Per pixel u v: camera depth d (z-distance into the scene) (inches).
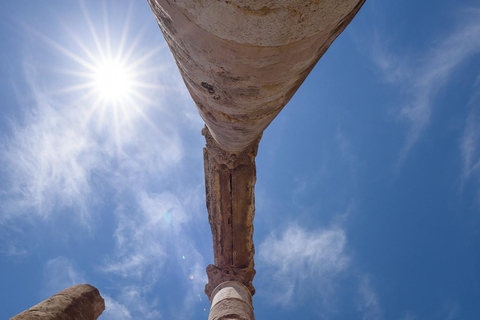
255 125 245.9
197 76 189.0
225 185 363.9
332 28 142.0
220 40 140.5
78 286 243.3
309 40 141.6
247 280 382.6
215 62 161.8
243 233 384.2
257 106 207.9
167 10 138.0
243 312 326.3
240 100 199.2
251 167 355.3
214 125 263.7
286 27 128.9
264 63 154.0
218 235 388.8
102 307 247.4
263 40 136.1
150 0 149.9
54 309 206.5
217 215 379.2
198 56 163.0
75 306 220.5
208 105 229.6
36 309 201.9
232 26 129.6
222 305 335.3
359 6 147.9
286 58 151.6
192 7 126.6
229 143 300.2
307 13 124.0
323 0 120.2
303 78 201.0
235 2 117.7
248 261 394.3
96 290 248.4
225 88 188.5
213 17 127.3
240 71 164.6
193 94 239.6
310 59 165.0
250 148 348.8
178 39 158.6
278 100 211.5
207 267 402.9
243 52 145.6
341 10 129.7
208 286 391.5
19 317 188.9
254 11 120.9
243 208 373.7
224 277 381.4
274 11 121.0
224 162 350.0
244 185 362.0
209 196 387.2
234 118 231.1
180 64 194.2
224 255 393.1
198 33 142.3
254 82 174.6
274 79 173.5
